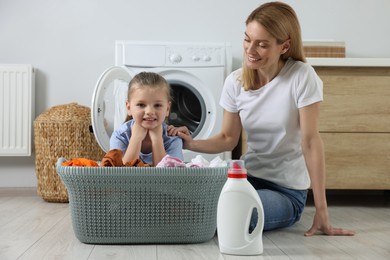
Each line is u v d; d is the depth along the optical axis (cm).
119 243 192
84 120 322
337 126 320
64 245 192
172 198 190
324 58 314
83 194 188
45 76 364
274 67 220
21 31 363
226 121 243
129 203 189
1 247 188
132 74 309
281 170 229
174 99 338
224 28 368
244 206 178
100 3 365
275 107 221
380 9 376
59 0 363
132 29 366
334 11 374
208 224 195
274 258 175
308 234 215
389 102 321
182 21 367
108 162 193
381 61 316
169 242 193
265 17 204
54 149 320
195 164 202
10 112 353
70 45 365
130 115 235
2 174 363
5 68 351
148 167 185
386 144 321
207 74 332
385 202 339
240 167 180
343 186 321
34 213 273
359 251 188
